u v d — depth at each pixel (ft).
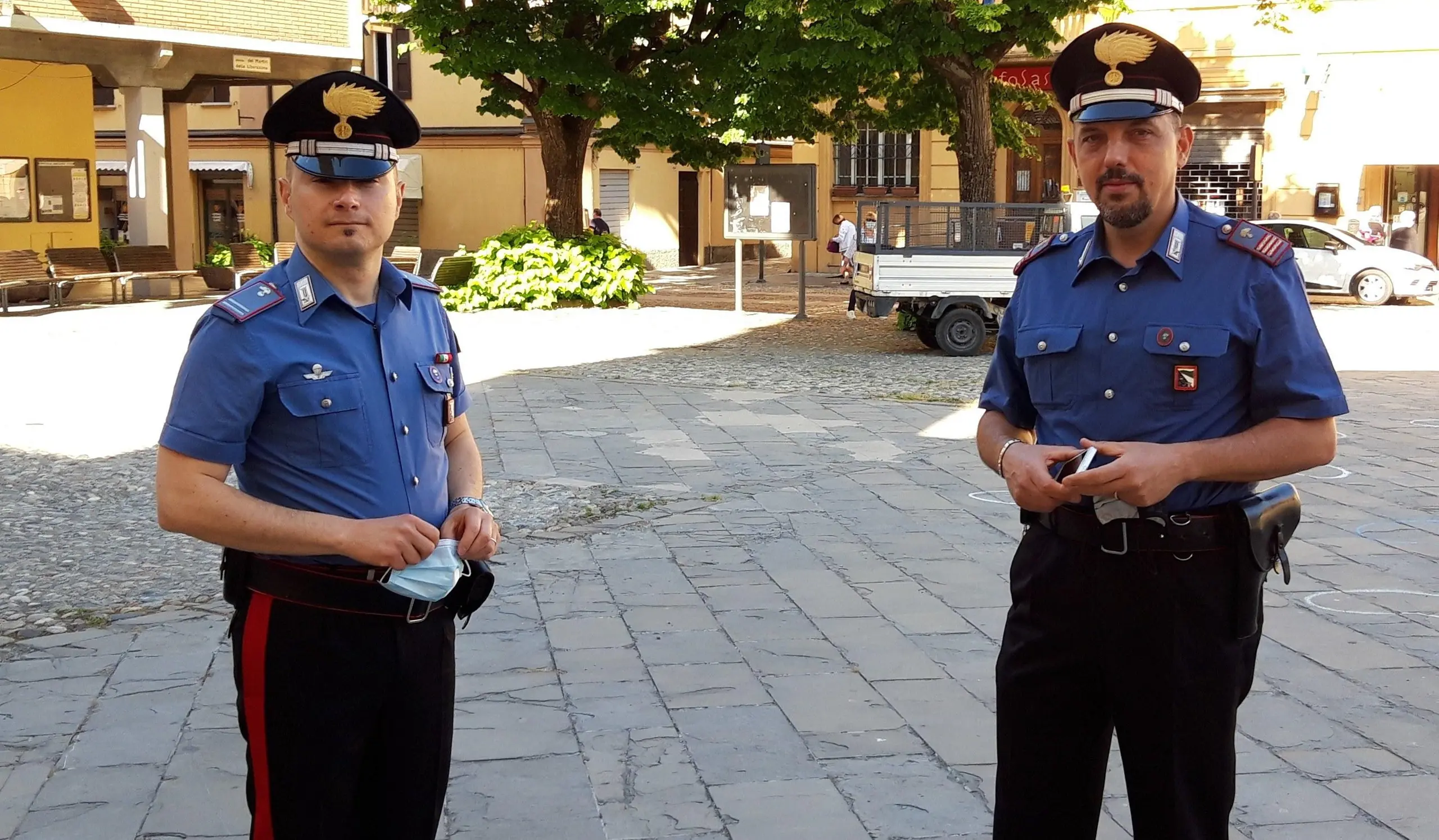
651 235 115.75
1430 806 13.30
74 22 68.64
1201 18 81.20
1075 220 52.37
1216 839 9.05
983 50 56.24
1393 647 18.35
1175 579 8.78
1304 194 80.89
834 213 104.12
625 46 68.13
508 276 71.82
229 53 77.61
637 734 15.26
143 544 24.35
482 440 35.06
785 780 14.01
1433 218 83.66
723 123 63.00
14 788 13.78
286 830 8.81
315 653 8.73
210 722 15.62
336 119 8.68
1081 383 9.13
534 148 104.42
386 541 8.46
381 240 8.92
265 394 8.64
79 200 76.89
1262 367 8.68
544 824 12.99
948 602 20.57
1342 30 78.79
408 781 9.09
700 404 41.32
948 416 39.14
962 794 13.67
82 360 49.78
